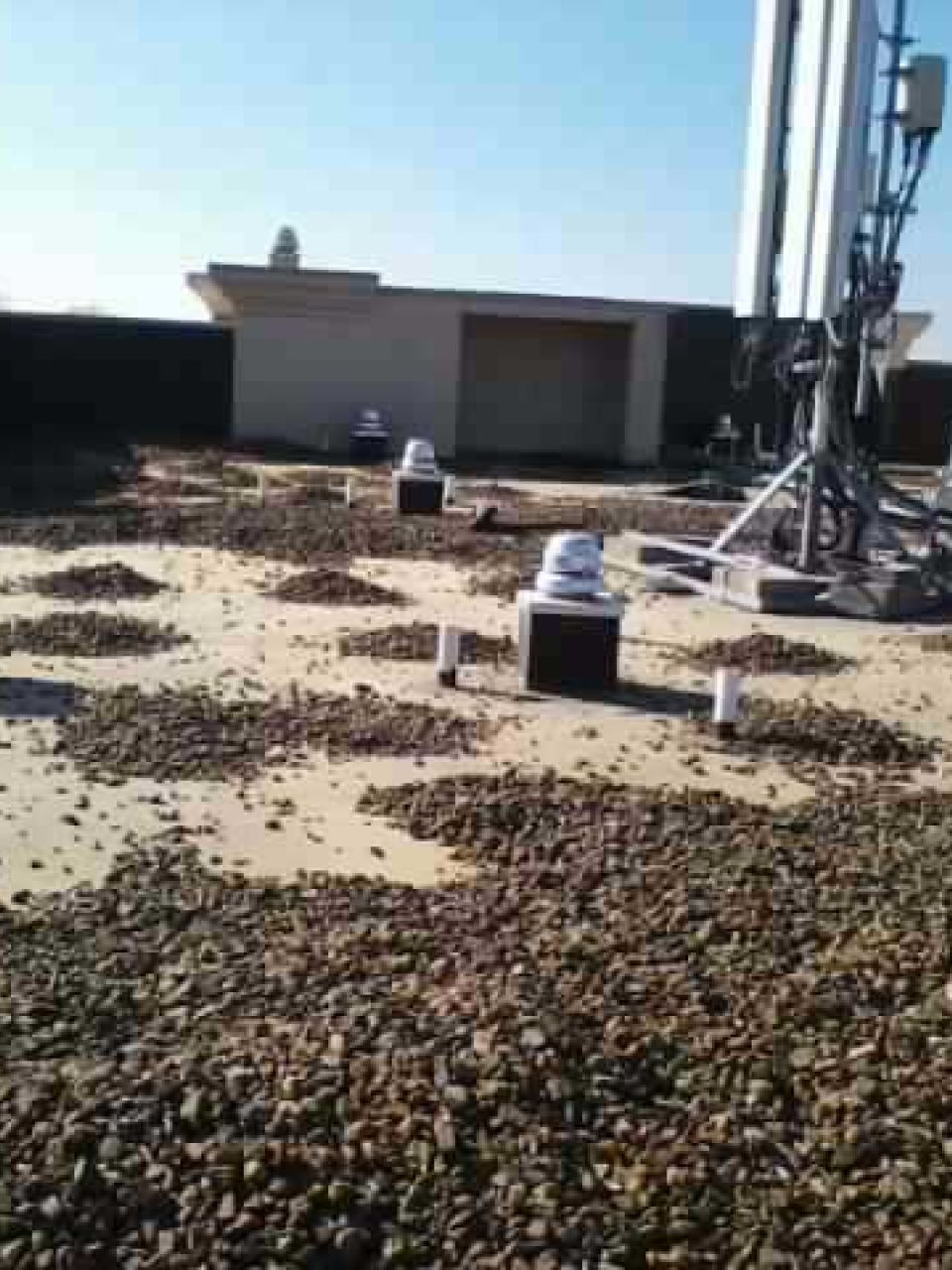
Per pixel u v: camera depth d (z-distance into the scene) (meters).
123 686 5.99
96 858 3.94
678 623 8.31
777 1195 2.37
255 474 15.46
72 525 10.64
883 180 9.09
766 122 9.62
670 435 21.33
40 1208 2.17
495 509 11.91
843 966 3.24
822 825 4.45
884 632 8.34
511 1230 2.22
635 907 3.60
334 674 6.42
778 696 6.51
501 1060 2.64
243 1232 2.16
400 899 3.65
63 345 19.05
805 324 9.43
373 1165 2.33
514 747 5.34
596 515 13.18
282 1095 2.49
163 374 19.36
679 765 5.21
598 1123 2.54
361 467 17.03
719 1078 2.72
